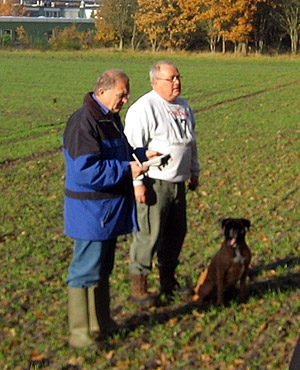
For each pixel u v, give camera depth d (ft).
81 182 17.75
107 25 223.30
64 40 208.95
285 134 61.46
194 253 27.25
